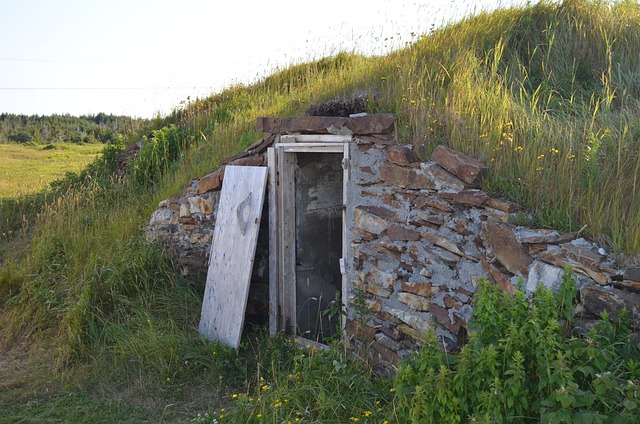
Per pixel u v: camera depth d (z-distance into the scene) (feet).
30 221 34.94
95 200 32.07
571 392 9.96
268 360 18.80
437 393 11.76
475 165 14.96
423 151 16.60
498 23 23.95
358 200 18.02
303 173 21.44
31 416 16.39
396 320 16.44
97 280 22.77
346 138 18.25
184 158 30.86
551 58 22.06
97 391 17.88
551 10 24.36
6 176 50.47
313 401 14.96
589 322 11.64
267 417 14.14
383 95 20.13
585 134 15.66
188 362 18.76
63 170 56.08
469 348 11.82
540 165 14.80
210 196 23.34
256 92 39.65
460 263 14.93
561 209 13.67
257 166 21.34
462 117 17.20
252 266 19.85
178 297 22.63
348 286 18.30
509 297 13.14
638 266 11.73
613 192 13.55
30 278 24.90
